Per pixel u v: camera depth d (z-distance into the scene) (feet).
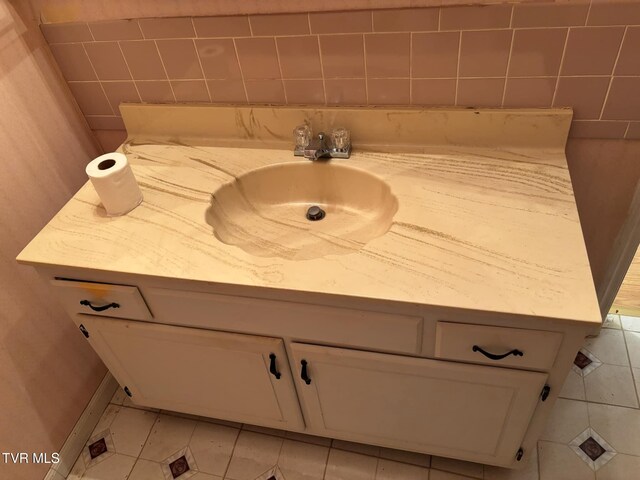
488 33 3.63
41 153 4.58
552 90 3.84
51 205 4.75
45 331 4.88
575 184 4.40
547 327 3.07
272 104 4.47
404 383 3.89
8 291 4.42
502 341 3.26
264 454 5.25
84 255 3.70
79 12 4.20
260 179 4.43
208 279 3.41
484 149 4.17
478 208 3.65
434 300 3.08
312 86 4.25
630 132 3.93
